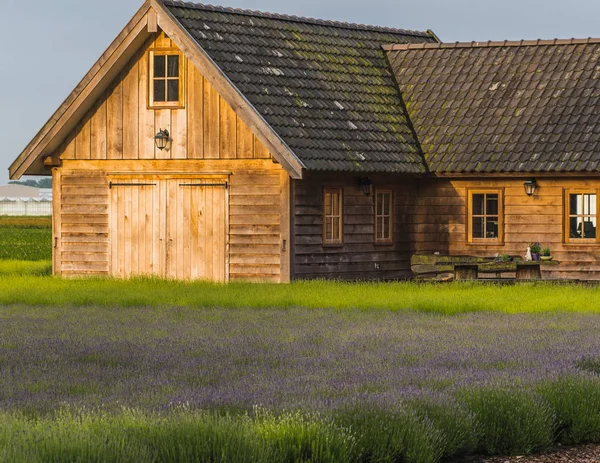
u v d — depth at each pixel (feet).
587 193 111.65
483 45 130.11
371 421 41.70
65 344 64.23
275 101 106.83
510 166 112.27
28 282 103.76
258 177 105.50
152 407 44.14
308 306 85.81
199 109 107.76
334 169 103.50
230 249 106.42
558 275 112.27
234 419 41.06
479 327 72.84
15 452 33.65
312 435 39.04
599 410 47.34
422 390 47.21
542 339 66.49
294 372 54.24
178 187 108.68
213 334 69.31
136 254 110.42
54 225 113.09
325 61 120.37
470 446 43.47
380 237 115.14
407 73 128.67
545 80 122.93
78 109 110.01
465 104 122.62
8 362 57.72
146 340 66.28
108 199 111.45
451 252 117.08
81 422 39.58
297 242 105.70
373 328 72.28
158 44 108.99
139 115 110.01
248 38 113.50
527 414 44.96
